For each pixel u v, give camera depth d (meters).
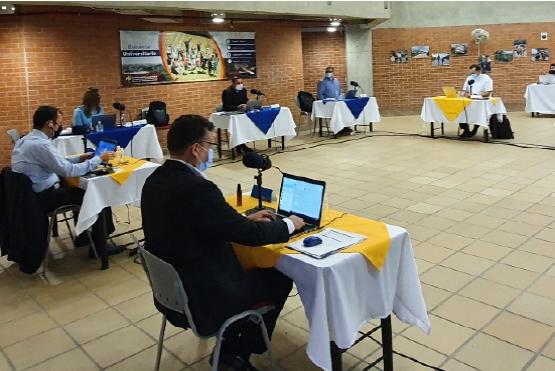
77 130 6.51
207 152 2.17
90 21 7.77
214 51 9.28
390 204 5.20
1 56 7.16
